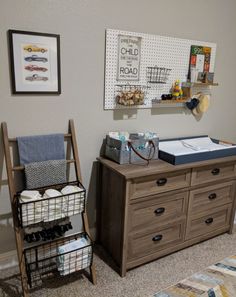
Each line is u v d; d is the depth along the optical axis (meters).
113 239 1.98
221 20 2.36
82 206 1.75
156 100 2.15
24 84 1.69
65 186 1.79
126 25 1.93
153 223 1.93
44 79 1.75
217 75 2.50
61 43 1.75
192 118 2.48
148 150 1.97
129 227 1.82
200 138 2.49
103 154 2.11
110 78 1.97
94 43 1.85
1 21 1.55
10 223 1.88
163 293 1.72
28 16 1.62
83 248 1.72
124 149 1.87
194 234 2.20
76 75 1.85
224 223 2.37
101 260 2.03
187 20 2.17
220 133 2.73
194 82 2.28
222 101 2.62
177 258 2.07
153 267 1.97
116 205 1.88
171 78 2.22
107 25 1.87
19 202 1.54
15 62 1.64
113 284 1.79
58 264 1.69
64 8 1.71
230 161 2.16
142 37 2.00
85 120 1.97
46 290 1.72
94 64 1.89
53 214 1.63
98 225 2.20
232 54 2.53
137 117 2.17
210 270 1.94
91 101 1.95
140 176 1.72
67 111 1.88
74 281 1.81
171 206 1.98
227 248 2.21
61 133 1.88
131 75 2.04
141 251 1.93
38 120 1.80
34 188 1.72
